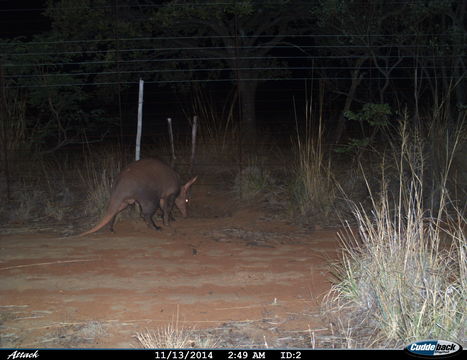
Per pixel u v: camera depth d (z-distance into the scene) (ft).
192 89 43.86
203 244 22.57
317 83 40.37
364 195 26.45
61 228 24.76
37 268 20.24
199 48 37.29
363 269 16.97
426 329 14.90
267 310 17.02
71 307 17.31
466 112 27.27
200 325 16.19
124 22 33.86
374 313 16.07
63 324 16.33
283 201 27.43
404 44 32.09
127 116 43.93
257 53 39.11
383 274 16.08
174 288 18.53
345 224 24.57
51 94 33.63
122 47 34.30
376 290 16.12
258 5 34.96
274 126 44.16
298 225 24.68
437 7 29.30
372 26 30.78
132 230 24.47
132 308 17.19
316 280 18.98
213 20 34.63
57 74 33.24
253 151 34.19
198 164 33.32
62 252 21.76
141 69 37.27
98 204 26.30
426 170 25.59
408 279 15.89
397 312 15.51
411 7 29.96
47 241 23.07
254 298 17.79
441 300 15.38
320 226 24.50
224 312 16.92
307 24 36.73
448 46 30.35
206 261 20.76
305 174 26.94
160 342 15.07
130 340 15.44
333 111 39.42
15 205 27.55
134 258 21.11
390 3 30.94
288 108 51.90
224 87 46.44
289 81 51.67
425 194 24.72
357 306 16.80
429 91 35.50
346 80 38.91
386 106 27.04
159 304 17.43
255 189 28.17
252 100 39.01
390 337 15.29
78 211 26.78
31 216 26.32
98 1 33.24
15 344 15.33
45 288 18.63
